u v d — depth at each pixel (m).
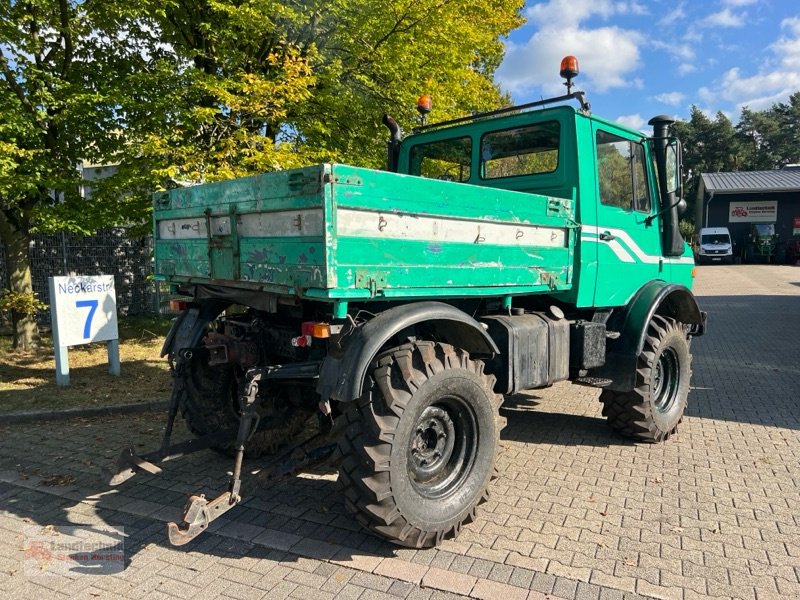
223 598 2.80
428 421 3.33
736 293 17.75
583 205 4.38
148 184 7.30
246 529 3.46
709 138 56.50
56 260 10.76
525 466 4.46
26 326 8.66
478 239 3.50
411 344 3.20
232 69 7.76
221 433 4.07
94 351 8.53
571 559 3.14
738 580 2.96
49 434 5.14
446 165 5.34
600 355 4.54
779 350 9.21
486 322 3.89
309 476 4.25
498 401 3.65
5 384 6.59
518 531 3.45
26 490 4.02
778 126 59.09
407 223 3.08
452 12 8.67
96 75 8.06
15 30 7.09
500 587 2.87
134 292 11.89
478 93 10.16
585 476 4.27
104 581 2.94
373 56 8.42
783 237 33.12
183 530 2.78
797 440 5.06
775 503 3.83
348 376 2.91
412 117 8.94
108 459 4.58
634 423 4.84
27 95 7.54
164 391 6.35
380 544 3.30
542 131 4.58
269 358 3.90
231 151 6.69
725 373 7.67
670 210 5.29
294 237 2.93
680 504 3.81
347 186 2.77
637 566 3.08
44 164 7.44
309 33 8.08
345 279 2.80
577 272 4.37
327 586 2.90
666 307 5.69
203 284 3.83
